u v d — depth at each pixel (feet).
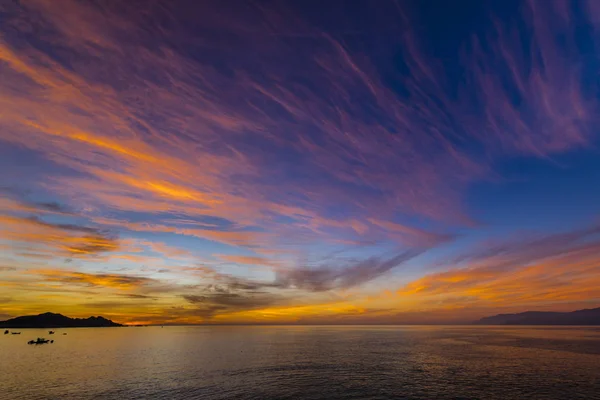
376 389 162.20
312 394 153.07
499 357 276.62
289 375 198.70
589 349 334.65
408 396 149.59
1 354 313.53
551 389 158.61
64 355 306.14
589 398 143.13
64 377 191.93
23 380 183.32
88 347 395.14
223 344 450.30
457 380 181.47
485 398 145.18
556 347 359.05
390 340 524.52
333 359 274.16
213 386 168.04
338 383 175.52
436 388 163.53
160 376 195.00
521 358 268.41
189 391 157.58
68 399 144.36
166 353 325.21
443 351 330.95
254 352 334.65
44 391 158.10
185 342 492.54
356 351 340.18
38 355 305.73
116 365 241.35
